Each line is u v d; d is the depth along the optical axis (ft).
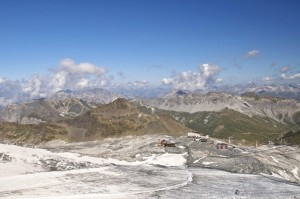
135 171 360.48
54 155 402.93
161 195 252.83
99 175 312.50
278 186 325.01
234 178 358.43
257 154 542.16
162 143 606.55
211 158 492.13
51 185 253.03
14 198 210.18
